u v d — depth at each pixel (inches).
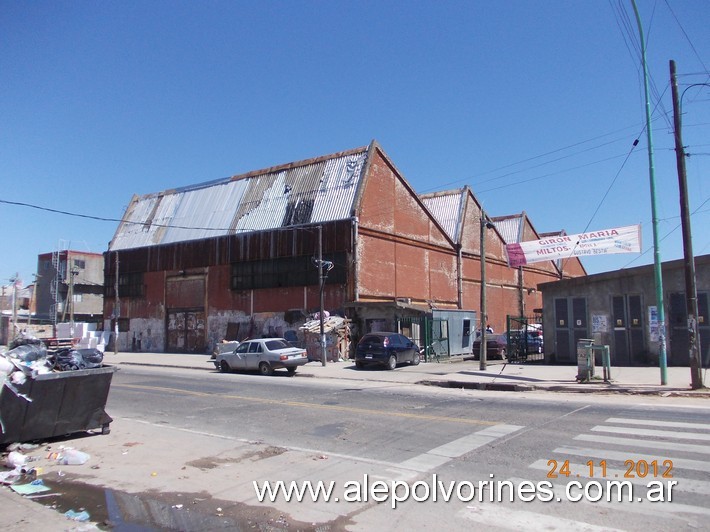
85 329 1806.1
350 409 508.1
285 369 995.3
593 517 218.5
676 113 590.6
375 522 221.5
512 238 2290.8
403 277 1454.2
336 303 1284.4
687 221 583.2
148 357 1459.2
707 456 302.0
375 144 1411.2
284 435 397.7
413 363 1029.8
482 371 836.0
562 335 914.7
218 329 1520.7
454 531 209.3
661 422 402.6
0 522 220.5
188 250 1640.0
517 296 2169.0
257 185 1619.1
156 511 240.7
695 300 577.9
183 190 1849.2
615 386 612.1
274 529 217.3
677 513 219.5
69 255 2714.1
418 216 1557.6
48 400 366.9
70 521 223.5
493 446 340.8
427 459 315.9
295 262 1378.0
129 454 342.3
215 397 618.8
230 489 270.4
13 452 329.7
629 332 847.1
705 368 753.6
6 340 2074.3
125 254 1819.6
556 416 441.1
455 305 1706.4
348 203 1330.0
